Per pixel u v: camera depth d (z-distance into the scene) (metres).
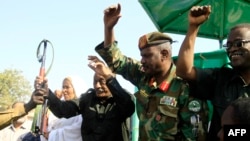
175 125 3.13
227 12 4.32
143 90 3.39
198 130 3.02
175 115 3.13
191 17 2.94
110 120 3.78
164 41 3.36
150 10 4.38
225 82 2.87
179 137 3.13
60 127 4.51
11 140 6.33
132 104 3.79
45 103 3.31
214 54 3.94
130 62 3.74
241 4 4.16
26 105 3.23
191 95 3.04
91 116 3.85
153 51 3.32
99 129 3.76
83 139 3.89
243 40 2.70
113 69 3.76
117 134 3.79
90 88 4.12
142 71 3.61
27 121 6.79
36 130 3.32
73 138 4.26
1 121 3.13
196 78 2.92
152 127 3.19
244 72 2.78
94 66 3.68
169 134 3.13
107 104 3.85
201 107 3.07
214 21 4.48
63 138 4.28
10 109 3.18
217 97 2.86
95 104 3.89
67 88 4.92
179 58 2.93
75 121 4.40
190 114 3.07
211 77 2.96
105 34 3.71
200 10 2.89
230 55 2.77
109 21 3.63
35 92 3.24
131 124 4.55
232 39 2.74
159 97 3.23
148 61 3.33
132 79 3.69
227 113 1.73
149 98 3.30
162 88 3.25
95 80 3.87
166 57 3.35
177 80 3.26
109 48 3.71
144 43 3.35
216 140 2.84
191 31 2.95
